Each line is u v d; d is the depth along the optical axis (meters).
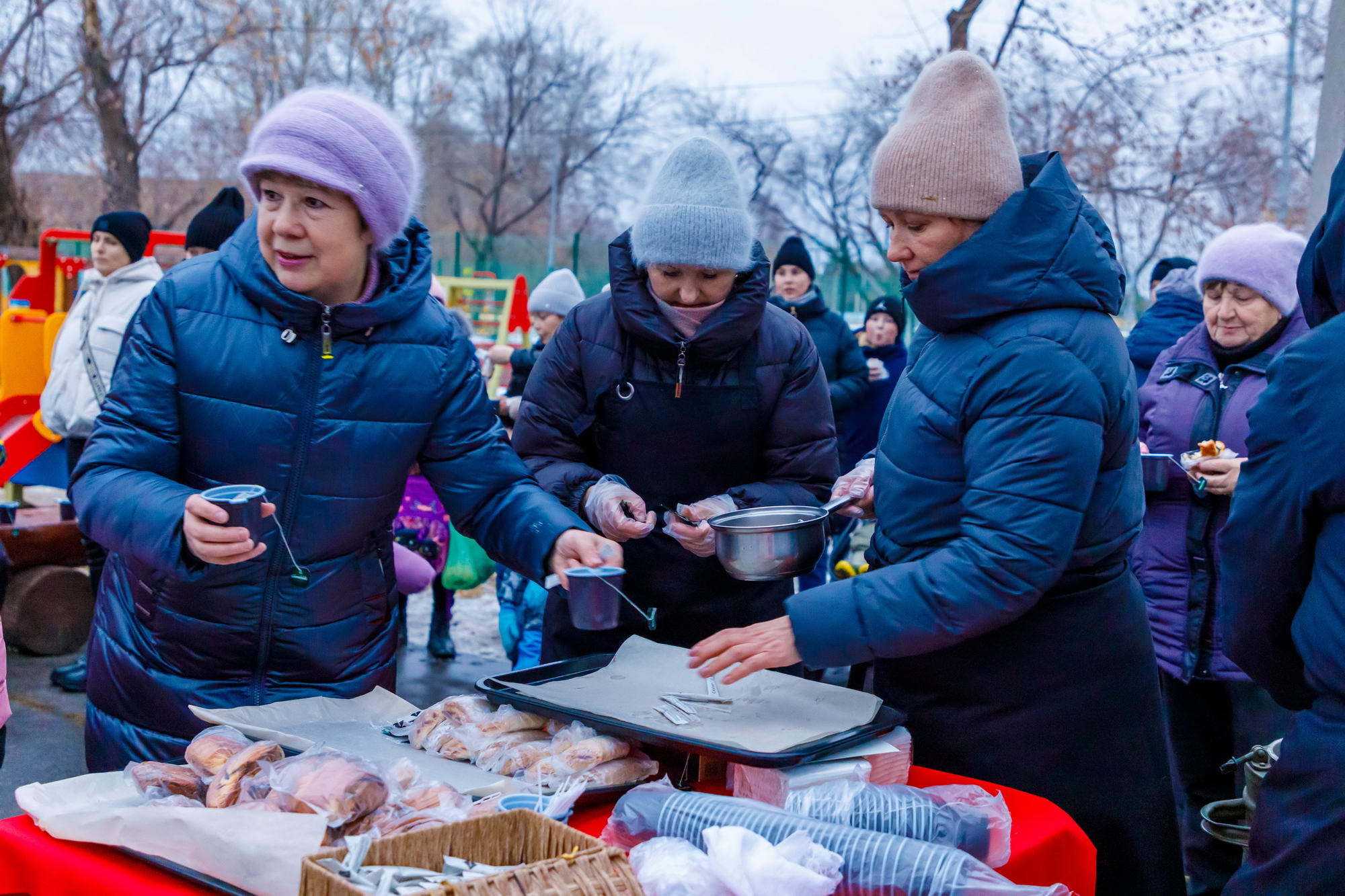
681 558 2.84
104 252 5.22
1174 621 3.28
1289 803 1.66
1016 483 1.91
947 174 2.03
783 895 1.36
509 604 4.88
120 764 2.24
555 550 2.22
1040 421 1.92
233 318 2.14
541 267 19.95
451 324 2.36
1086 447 1.92
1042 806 1.84
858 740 1.84
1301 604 1.75
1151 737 2.20
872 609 1.91
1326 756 1.61
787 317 2.91
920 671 2.20
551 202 34.41
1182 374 3.40
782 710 1.96
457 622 6.68
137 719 2.24
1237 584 1.81
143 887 1.44
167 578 2.17
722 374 2.77
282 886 1.36
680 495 2.84
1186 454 3.11
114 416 2.13
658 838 1.53
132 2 24.25
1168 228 15.47
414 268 2.29
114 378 2.19
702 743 1.77
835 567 6.27
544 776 1.76
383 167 2.06
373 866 1.26
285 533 2.18
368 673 2.33
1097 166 13.76
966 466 2.02
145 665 2.22
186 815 1.44
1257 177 18.23
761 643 1.93
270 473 2.16
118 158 23.73
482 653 5.96
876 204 2.13
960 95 2.06
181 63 24.83
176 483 2.04
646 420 2.78
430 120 35.38
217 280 2.17
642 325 2.69
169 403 2.14
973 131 2.03
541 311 6.23
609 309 2.85
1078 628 2.10
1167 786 2.23
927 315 2.09
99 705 2.29
